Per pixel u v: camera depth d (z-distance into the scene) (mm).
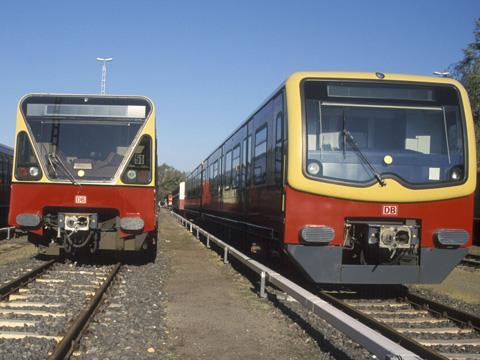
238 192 15461
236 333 7047
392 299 9539
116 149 12148
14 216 11852
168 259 15266
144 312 7969
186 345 6480
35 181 11820
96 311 7742
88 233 12164
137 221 11922
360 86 8945
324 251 8578
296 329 7230
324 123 8789
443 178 8766
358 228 8828
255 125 12820
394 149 8797
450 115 9008
